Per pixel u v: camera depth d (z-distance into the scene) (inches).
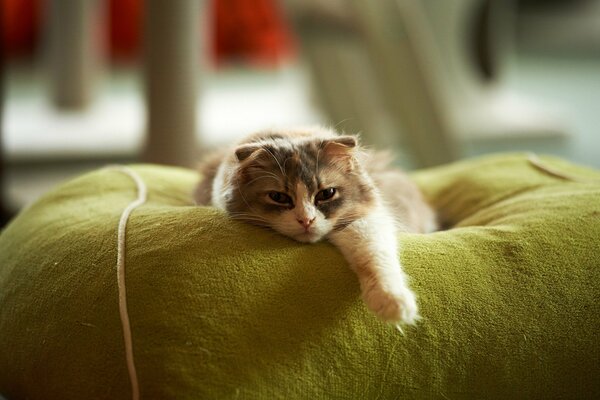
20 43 90.3
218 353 22.6
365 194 27.6
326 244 25.7
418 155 54.0
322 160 26.9
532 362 24.3
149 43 45.9
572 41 112.0
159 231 25.4
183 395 22.1
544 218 26.9
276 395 22.6
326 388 23.0
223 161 30.0
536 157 34.1
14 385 25.0
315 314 23.5
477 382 24.0
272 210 26.1
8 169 58.1
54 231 27.1
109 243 25.3
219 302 23.3
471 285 24.6
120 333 23.0
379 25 49.7
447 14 70.5
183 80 46.3
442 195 33.7
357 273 24.4
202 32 47.9
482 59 77.4
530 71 98.3
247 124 64.6
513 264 25.2
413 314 23.2
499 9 76.7
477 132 68.7
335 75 58.7
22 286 25.7
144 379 22.4
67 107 70.4
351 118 59.7
